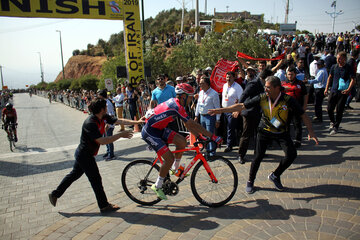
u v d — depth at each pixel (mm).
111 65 20422
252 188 3895
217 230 3070
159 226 3252
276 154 5484
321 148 5461
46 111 25062
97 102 3525
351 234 2760
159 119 3521
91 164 3596
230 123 5734
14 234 3326
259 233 2938
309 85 8781
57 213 3807
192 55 18594
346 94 5969
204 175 4246
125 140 8211
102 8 10297
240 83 6484
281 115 3566
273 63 8203
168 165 3523
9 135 8188
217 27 14156
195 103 7020
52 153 7492
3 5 8914
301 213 3242
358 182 3891
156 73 18922
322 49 21656
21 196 4488
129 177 4000
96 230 3279
